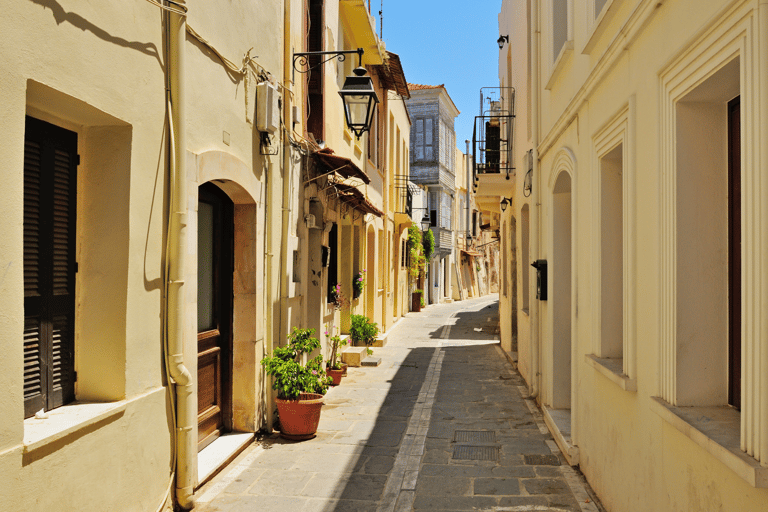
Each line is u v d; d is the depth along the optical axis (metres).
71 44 3.33
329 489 5.29
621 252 5.10
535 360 9.02
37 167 3.59
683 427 2.95
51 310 3.71
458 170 40.62
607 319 5.09
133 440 4.02
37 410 3.57
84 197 3.98
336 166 9.03
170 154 4.48
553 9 7.43
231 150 5.84
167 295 4.50
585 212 5.69
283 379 6.73
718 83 2.94
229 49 5.75
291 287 7.65
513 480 5.56
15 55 2.92
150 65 4.21
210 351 6.18
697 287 3.24
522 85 11.13
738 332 3.11
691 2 3.05
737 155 3.13
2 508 2.84
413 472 5.75
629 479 4.12
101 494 3.64
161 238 4.42
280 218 7.32
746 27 2.45
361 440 6.84
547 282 8.16
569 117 6.25
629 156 4.10
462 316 25.72
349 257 13.20
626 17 4.24
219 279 6.38
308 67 8.78
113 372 3.95
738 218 3.11
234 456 6.04
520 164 11.45
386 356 13.64
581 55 5.88
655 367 3.56
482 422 7.71
